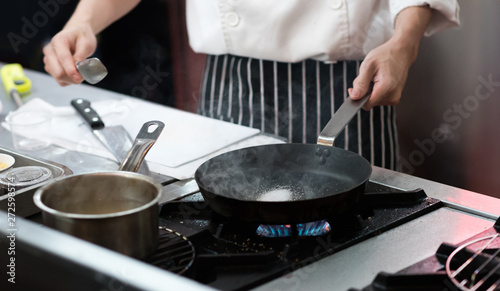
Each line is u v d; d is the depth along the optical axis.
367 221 0.97
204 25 1.70
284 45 1.60
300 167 1.11
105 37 2.89
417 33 1.45
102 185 0.89
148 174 1.24
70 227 0.78
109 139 1.40
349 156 1.06
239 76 1.70
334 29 1.55
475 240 0.89
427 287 0.77
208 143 1.40
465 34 2.01
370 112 1.67
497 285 0.74
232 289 0.78
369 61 1.32
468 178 2.16
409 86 2.19
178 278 0.67
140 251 0.81
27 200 1.04
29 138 1.44
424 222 0.97
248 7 1.57
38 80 1.89
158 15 2.82
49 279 0.77
